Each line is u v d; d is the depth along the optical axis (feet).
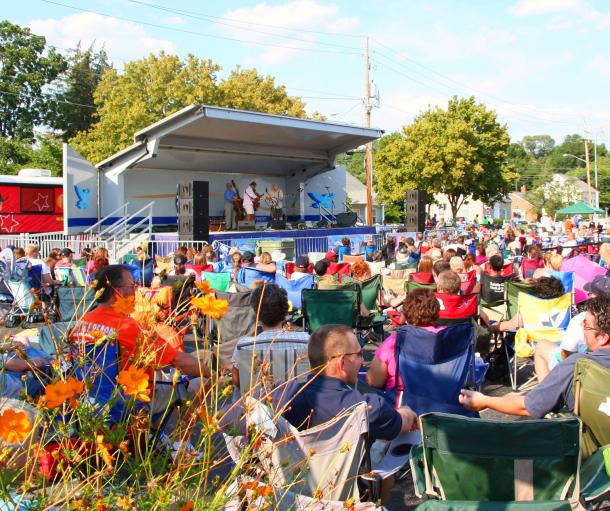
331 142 87.81
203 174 88.74
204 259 34.27
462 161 140.67
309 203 98.84
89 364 9.73
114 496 6.65
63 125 162.91
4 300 31.91
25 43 152.25
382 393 14.23
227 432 8.62
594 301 11.30
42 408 6.34
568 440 8.32
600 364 10.45
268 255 31.48
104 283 11.24
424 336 13.56
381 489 10.65
